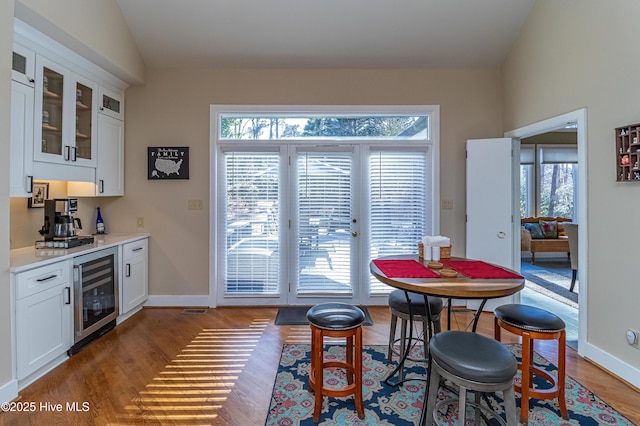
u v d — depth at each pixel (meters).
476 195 3.55
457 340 1.64
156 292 3.73
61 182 3.15
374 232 3.75
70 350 2.57
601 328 2.42
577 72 2.61
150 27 3.26
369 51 3.50
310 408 1.95
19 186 2.33
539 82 3.05
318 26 3.27
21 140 2.34
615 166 2.30
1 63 1.94
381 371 2.36
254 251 3.76
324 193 3.73
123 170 3.63
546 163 6.78
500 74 3.71
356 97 3.69
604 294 2.40
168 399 2.04
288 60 3.58
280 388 2.15
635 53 2.14
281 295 3.78
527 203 6.83
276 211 3.74
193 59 3.57
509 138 3.44
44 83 2.54
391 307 2.36
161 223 3.70
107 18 2.91
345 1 3.06
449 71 3.70
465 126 3.71
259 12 3.14
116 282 3.10
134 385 2.18
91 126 3.10
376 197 3.73
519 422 1.82
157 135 3.68
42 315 2.24
